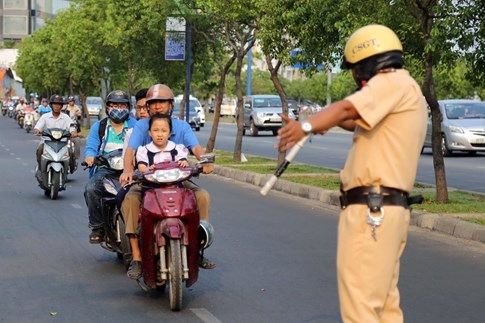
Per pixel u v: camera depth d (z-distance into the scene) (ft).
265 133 161.27
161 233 25.59
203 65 115.75
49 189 56.03
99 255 35.73
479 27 44.01
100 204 32.45
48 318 25.48
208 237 26.91
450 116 96.78
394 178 16.33
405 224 16.61
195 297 28.22
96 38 134.41
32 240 39.29
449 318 25.59
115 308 26.73
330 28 58.95
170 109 28.89
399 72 16.51
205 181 69.31
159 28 97.50
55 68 189.16
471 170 75.20
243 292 28.91
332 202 53.42
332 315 25.79
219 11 73.31
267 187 16.30
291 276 31.53
